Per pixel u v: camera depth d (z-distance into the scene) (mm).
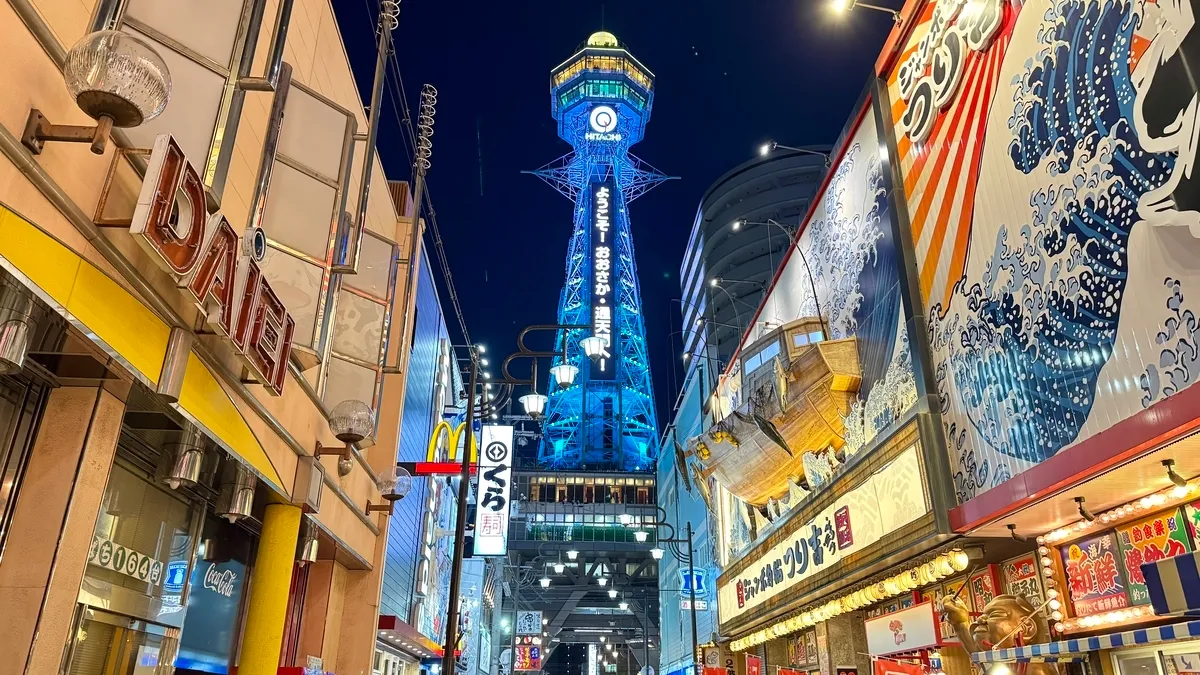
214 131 8055
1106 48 9781
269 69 9766
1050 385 10617
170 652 11062
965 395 12898
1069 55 10547
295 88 12703
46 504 6844
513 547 91750
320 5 14672
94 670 9289
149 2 7672
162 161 6258
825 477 19453
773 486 23750
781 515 22250
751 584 25469
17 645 6352
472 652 48656
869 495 15422
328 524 14375
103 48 5660
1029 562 12461
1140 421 8258
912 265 15297
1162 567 6984
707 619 47969
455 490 42219
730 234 89312
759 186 91312
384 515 19078
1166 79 8672
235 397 9750
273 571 12000
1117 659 10195
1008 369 11664
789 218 87000
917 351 14344
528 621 65250
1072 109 10414
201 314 7492
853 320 18719
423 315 28141
